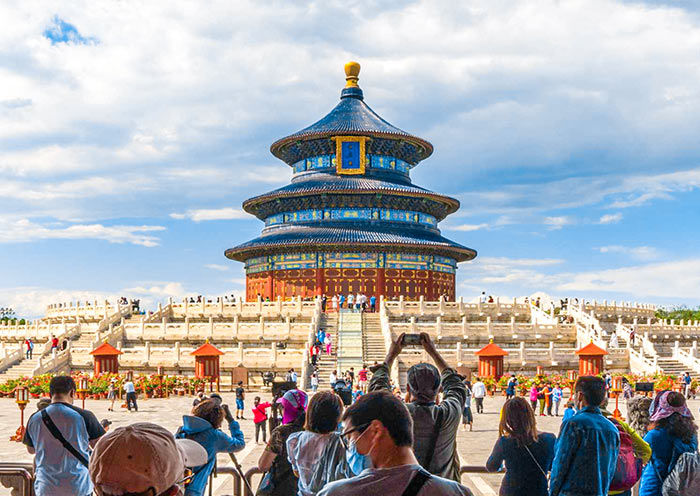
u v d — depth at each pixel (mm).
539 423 43125
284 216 103125
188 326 72750
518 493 10812
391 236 95062
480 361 61406
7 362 68938
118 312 83125
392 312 77875
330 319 76625
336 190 96688
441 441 9422
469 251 101500
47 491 11555
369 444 6320
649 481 12211
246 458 29422
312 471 10000
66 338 77312
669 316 149750
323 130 102062
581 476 10492
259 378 65125
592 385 10938
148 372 67438
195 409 11977
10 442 34188
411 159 109125
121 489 5246
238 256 105875
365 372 56031
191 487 11352
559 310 91375
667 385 55438
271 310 79562
